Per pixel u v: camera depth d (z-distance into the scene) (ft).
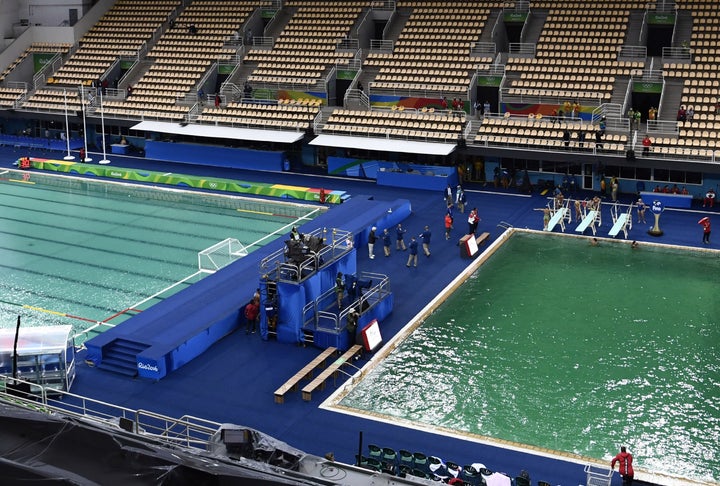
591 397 99.91
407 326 118.83
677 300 128.47
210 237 159.02
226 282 129.80
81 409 97.30
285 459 51.57
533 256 148.97
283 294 113.39
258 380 104.83
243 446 52.80
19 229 163.94
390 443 90.74
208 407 98.53
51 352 99.35
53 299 129.18
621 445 90.17
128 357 107.86
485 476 78.33
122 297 130.00
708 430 92.68
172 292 132.16
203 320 115.55
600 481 80.48
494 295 131.44
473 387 102.78
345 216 159.74
